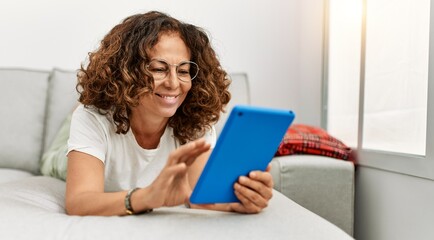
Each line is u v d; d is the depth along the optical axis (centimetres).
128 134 110
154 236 76
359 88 179
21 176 172
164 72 98
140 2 229
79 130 104
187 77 102
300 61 240
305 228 82
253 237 77
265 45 238
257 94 238
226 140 73
